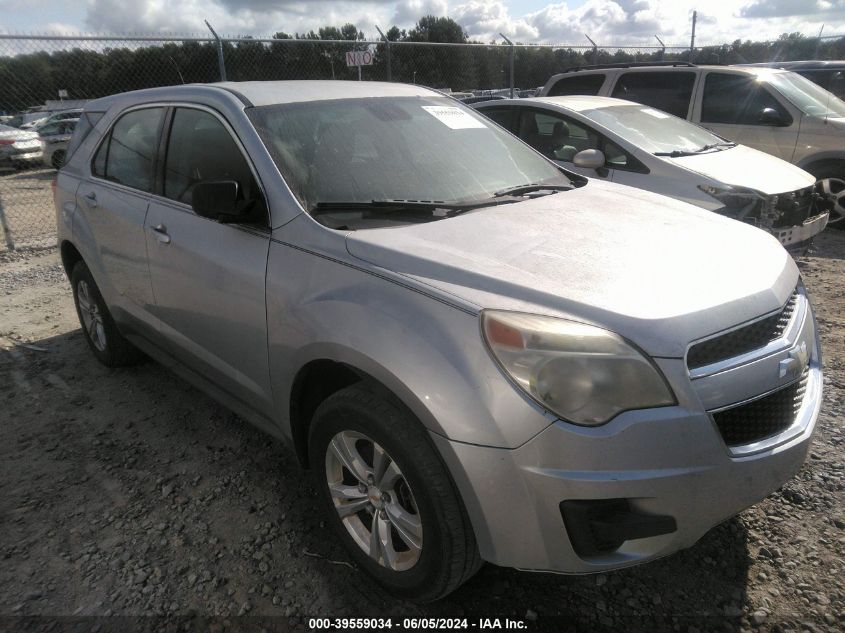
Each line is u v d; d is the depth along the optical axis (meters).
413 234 2.39
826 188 7.38
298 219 2.49
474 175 3.03
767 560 2.43
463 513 1.99
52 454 3.32
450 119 3.38
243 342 2.70
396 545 2.32
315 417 2.37
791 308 2.30
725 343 1.97
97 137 3.91
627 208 2.85
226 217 2.59
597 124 5.88
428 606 2.29
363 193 2.66
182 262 2.96
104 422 3.63
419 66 11.84
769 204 5.09
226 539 2.65
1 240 8.73
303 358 2.34
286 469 3.13
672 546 1.92
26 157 16.66
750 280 2.16
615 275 2.10
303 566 2.50
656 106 8.16
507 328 1.88
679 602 2.27
